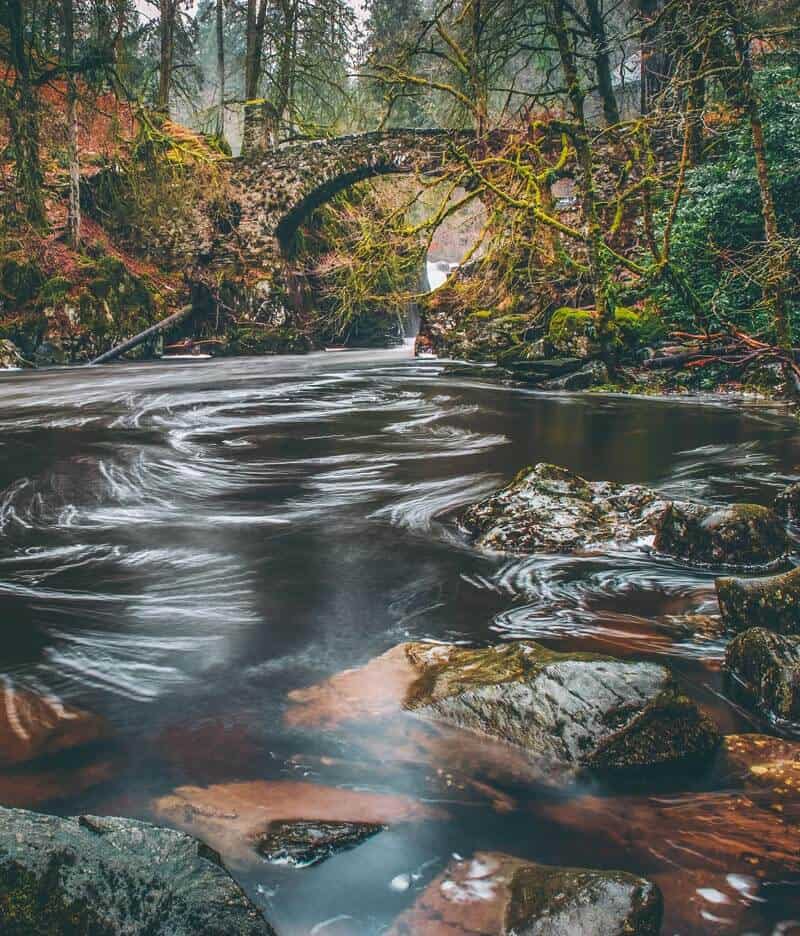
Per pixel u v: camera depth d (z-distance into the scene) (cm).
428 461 788
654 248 1402
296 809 212
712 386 1384
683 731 242
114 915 155
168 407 1249
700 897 177
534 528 491
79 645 331
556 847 196
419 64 1984
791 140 1338
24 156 2128
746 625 345
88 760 237
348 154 2466
